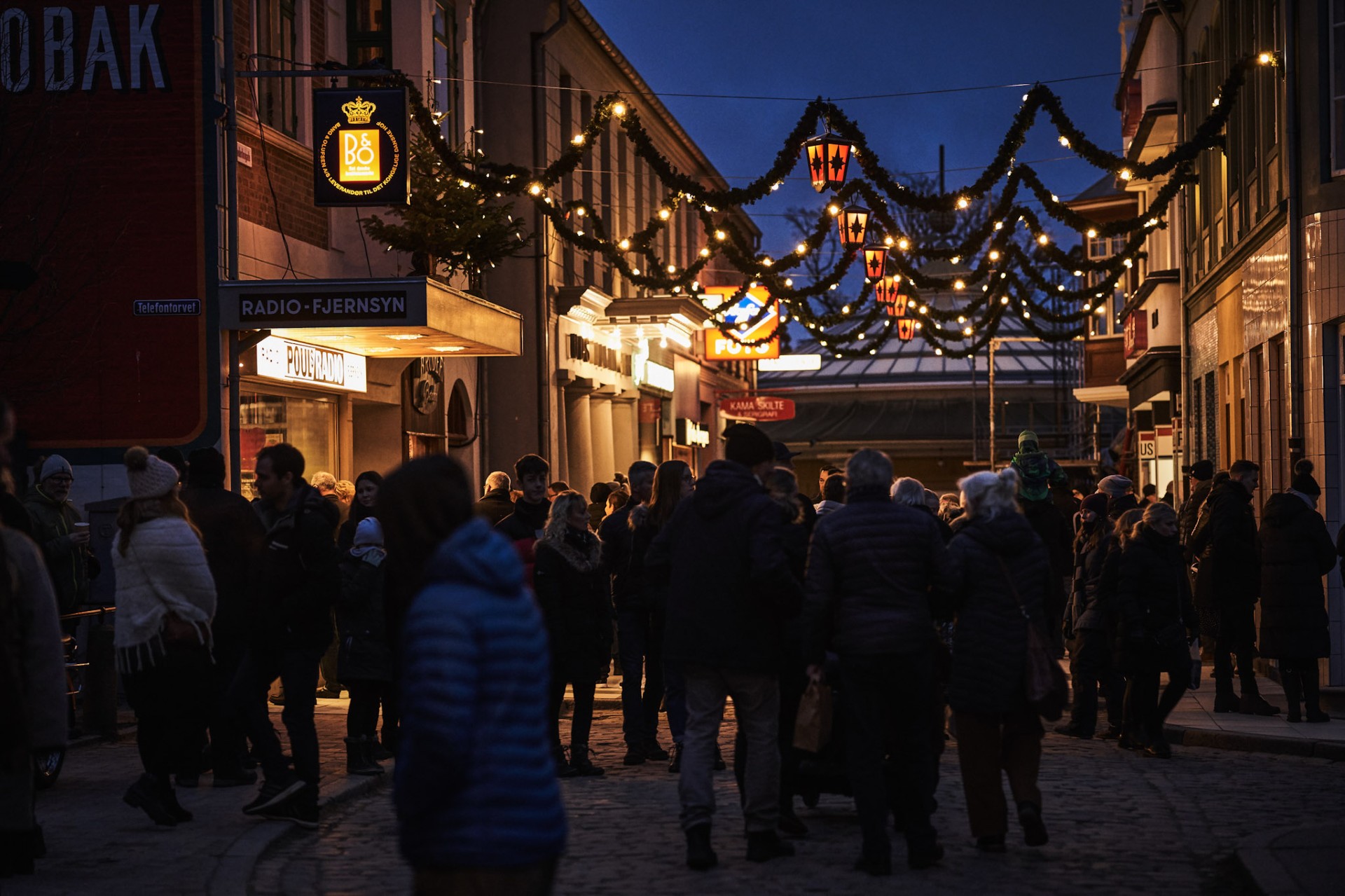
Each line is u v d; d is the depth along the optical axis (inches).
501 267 1050.7
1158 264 1155.9
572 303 1091.3
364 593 389.1
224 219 626.8
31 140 607.2
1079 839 320.5
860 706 290.8
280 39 693.3
